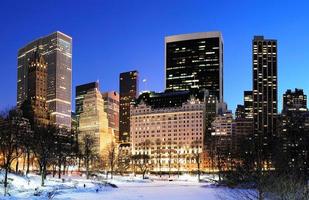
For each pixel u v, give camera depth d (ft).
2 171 425.28
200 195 408.46
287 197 161.68
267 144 611.47
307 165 331.57
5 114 524.11
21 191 355.77
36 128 514.27
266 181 176.55
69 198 351.87
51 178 510.58
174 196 402.72
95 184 519.60
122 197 387.34
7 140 415.03
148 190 497.87
